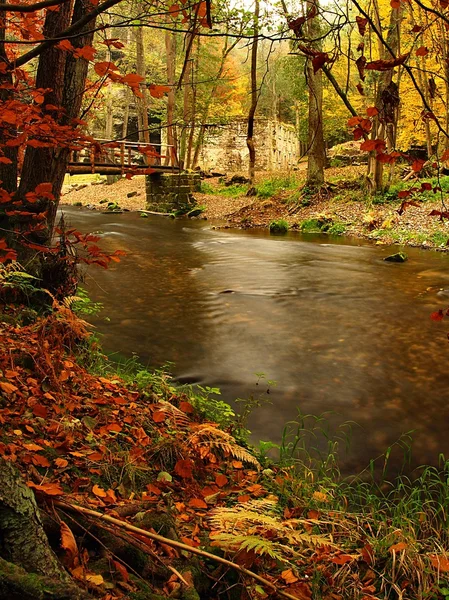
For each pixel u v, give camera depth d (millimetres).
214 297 11031
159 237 19406
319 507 4148
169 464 4004
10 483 2150
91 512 2523
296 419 6211
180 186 27641
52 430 3678
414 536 3740
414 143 28750
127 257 15156
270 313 10031
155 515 2955
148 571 2650
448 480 4633
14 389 3721
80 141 3014
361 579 3236
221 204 28641
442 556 3410
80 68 6555
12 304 6137
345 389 6988
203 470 4113
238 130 39938
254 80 25984
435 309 10289
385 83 12875
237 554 2875
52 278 6430
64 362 4723
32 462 3078
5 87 3170
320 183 25312
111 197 34031
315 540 2982
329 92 31297
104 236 19062
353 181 25094
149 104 36594
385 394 6859
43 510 2502
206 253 16203
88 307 8016
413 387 7051
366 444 5730
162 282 12289
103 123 43000
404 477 5152
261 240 18797
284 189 28906
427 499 4758
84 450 3566
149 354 8039
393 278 12906
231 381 7191
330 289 11797
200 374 7379
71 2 6355
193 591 2592
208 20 2291
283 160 45281
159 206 28203
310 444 5691
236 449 4078
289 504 4094
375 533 3881
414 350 8273
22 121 2904
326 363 7809
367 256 15883
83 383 4625
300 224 22344
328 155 36469
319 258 15531
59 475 3180
